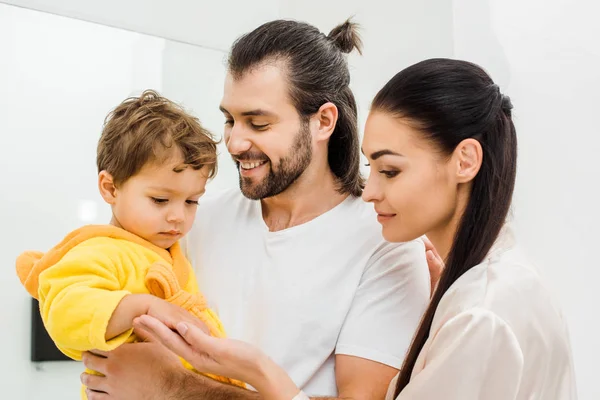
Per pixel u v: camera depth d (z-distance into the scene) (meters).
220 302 1.30
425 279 1.29
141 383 1.13
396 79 1.07
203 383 1.14
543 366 0.96
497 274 0.98
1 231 1.85
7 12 1.87
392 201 1.06
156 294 1.15
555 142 1.98
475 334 0.92
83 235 1.15
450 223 1.08
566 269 1.92
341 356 1.22
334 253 1.27
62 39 1.94
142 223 1.17
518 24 2.07
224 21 2.14
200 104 2.09
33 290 1.17
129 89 2.02
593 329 1.89
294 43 1.23
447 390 0.93
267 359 1.01
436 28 2.18
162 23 2.05
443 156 1.03
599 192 1.92
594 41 1.95
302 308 1.24
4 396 1.84
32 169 1.90
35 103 1.90
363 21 2.23
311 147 1.25
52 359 1.89
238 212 1.36
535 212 1.97
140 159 1.14
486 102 1.04
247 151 1.22
